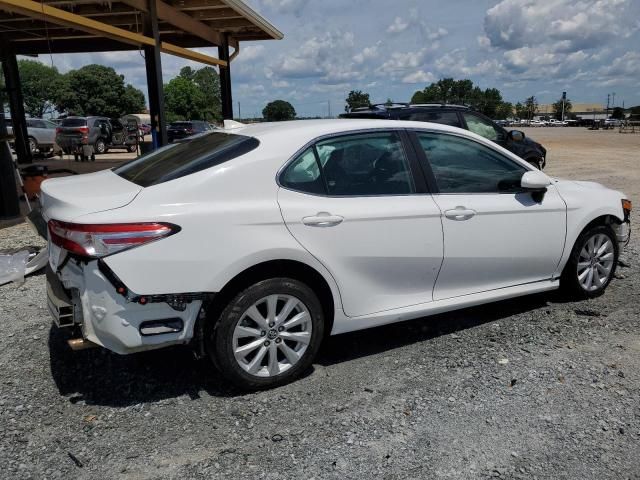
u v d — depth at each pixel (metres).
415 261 3.92
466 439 2.98
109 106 72.00
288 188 3.50
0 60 15.11
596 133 52.62
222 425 3.13
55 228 3.18
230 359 3.34
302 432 3.06
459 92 98.06
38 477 2.69
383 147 3.94
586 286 4.97
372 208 3.72
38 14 7.71
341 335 4.38
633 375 3.64
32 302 5.05
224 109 15.23
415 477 2.68
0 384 3.58
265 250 3.32
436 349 4.09
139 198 3.17
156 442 2.98
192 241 3.14
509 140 10.78
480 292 4.35
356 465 2.77
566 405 3.29
